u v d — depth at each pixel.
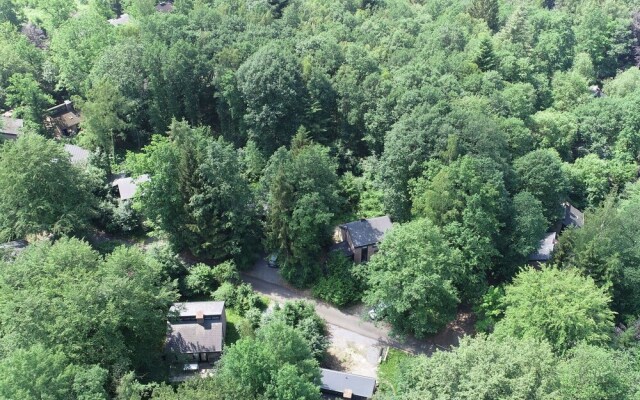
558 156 115.81
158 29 127.62
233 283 93.62
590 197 116.50
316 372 69.75
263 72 108.38
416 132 97.44
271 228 93.81
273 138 112.56
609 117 127.62
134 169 95.69
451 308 87.38
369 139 111.75
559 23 156.88
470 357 61.19
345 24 148.38
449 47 137.50
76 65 131.00
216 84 115.56
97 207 100.00
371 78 113.62
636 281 86.00
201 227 92.31
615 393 61.06
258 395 62.28
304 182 91.19
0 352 64.31
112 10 176.75
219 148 92.81
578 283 77.81
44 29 168.25
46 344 63.66
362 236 96.31
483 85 120.06
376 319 88.00
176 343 79.44
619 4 172.75
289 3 153.25
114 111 113.12
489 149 97.19
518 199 93.69
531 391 56.84
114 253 74.75
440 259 81.44
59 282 69.12
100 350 67.00
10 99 123.38
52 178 90.75
